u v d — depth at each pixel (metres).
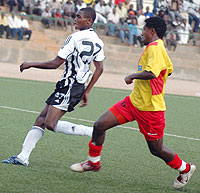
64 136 18.53
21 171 12.99
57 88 13.33
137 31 57.59
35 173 12.93
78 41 12.95
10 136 17.72
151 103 11.96
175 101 36.03
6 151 15.29
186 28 65.50
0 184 11.59
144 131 12.29
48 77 44.47
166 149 12.44
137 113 12.16
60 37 57.28
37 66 12.69
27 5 59.53
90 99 32.00
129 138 19.59
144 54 12.03
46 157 14.99
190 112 30.34
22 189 11.36
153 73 11.52
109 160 15.44
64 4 59.44
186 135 21.67
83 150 16.45
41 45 56.16
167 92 43.06
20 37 54.75
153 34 12.20
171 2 66.00
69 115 24.45
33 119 22.05
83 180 12.74
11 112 23.50
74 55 13.02
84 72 13.25
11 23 54.00
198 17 69.06
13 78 40.94
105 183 12.67
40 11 59.72
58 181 12.39
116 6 63.78
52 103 13.25
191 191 12.69
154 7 65.50
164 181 13.48
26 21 55.25
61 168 13.80
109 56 56.69
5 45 53.81
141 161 15.70
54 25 56.97
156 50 11.72
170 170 14.79
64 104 13.17
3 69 46.25
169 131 22.36
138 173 14.10
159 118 12.05
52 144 16.98
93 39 13.20
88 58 13.17
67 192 11.48
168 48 58.53
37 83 38.97
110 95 35.50
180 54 59.03
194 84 53.50
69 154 15.70
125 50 57.41
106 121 12.38
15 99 28.44
